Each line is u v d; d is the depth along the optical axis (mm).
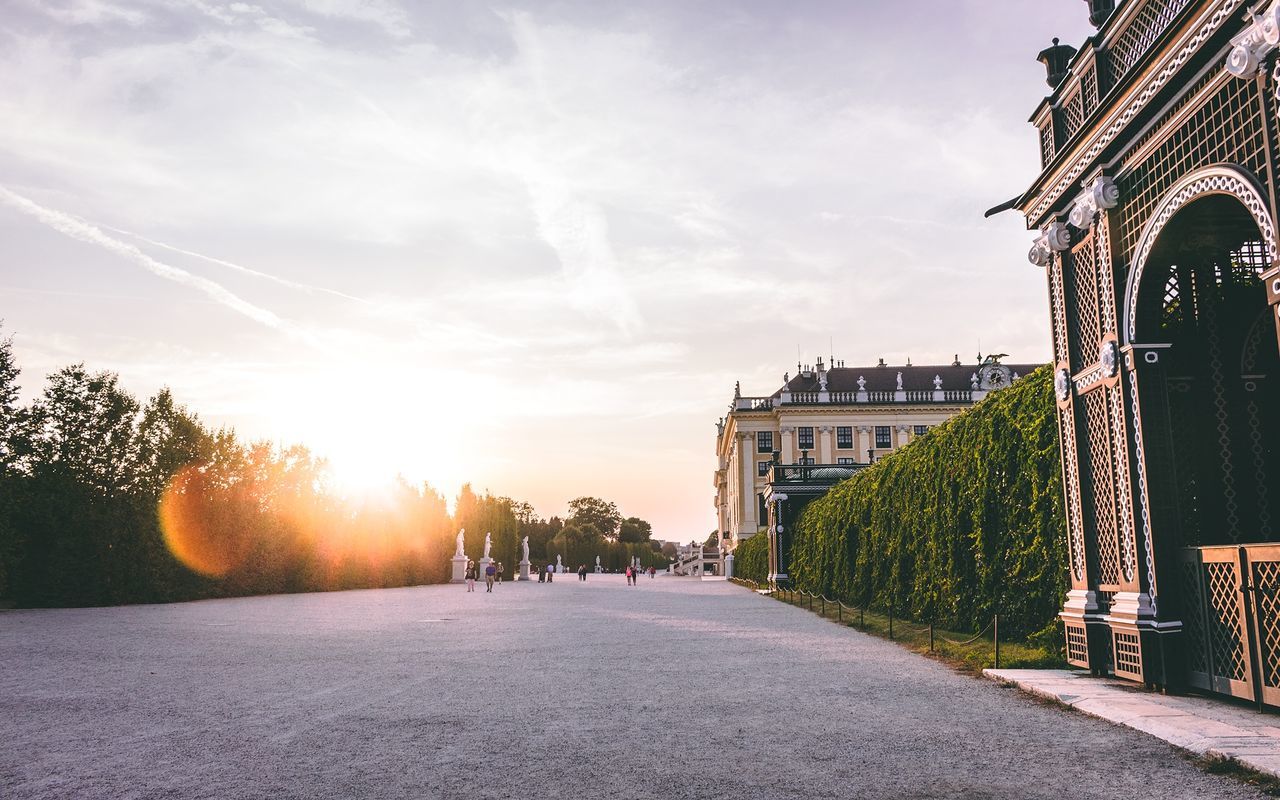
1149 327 8273
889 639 14039
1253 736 5883
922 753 5828
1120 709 6945
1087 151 8922
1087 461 9305
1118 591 8578
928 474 15984
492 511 71062
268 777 5316
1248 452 8539
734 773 5355
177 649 12719
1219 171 6750
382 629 16578
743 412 76000
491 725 6922
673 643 13523
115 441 27031
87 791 5020
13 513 24109
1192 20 6871
